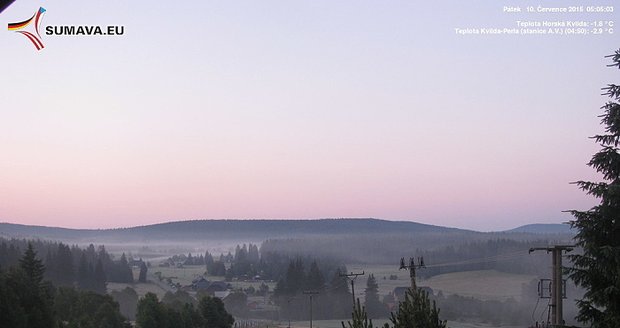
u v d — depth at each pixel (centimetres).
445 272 18275
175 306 10469
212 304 10244
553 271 2839
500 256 15200
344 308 14725
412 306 2095
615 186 1917
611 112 1973
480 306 12038
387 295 15850
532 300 11362
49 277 15212
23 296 5834
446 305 12656
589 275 2019
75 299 8188
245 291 19112
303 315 14775
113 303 8506
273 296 16525
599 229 1988
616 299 1958
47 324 6006
